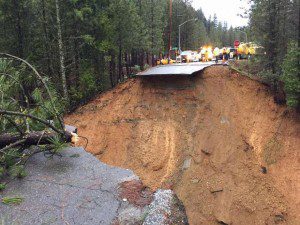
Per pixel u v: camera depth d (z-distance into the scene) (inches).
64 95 830.5
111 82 1083.9
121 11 986.7
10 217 144.6
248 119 791.7
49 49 864.9
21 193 161.9
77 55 925.8
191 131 794.8
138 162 756.6
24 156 191.9
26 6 810.2
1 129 200.7
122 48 1091.9
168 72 883.4
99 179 174.7
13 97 233.0
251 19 850.8
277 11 816.9
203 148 746.2
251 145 740.0
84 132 843.4
